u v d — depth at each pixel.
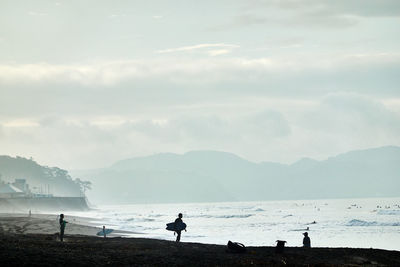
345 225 177.25
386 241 115.00
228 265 35.66
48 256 35.06
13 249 37.56
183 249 44.88
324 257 41.69
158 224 180.88
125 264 34.00
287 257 41.06
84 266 32.59
